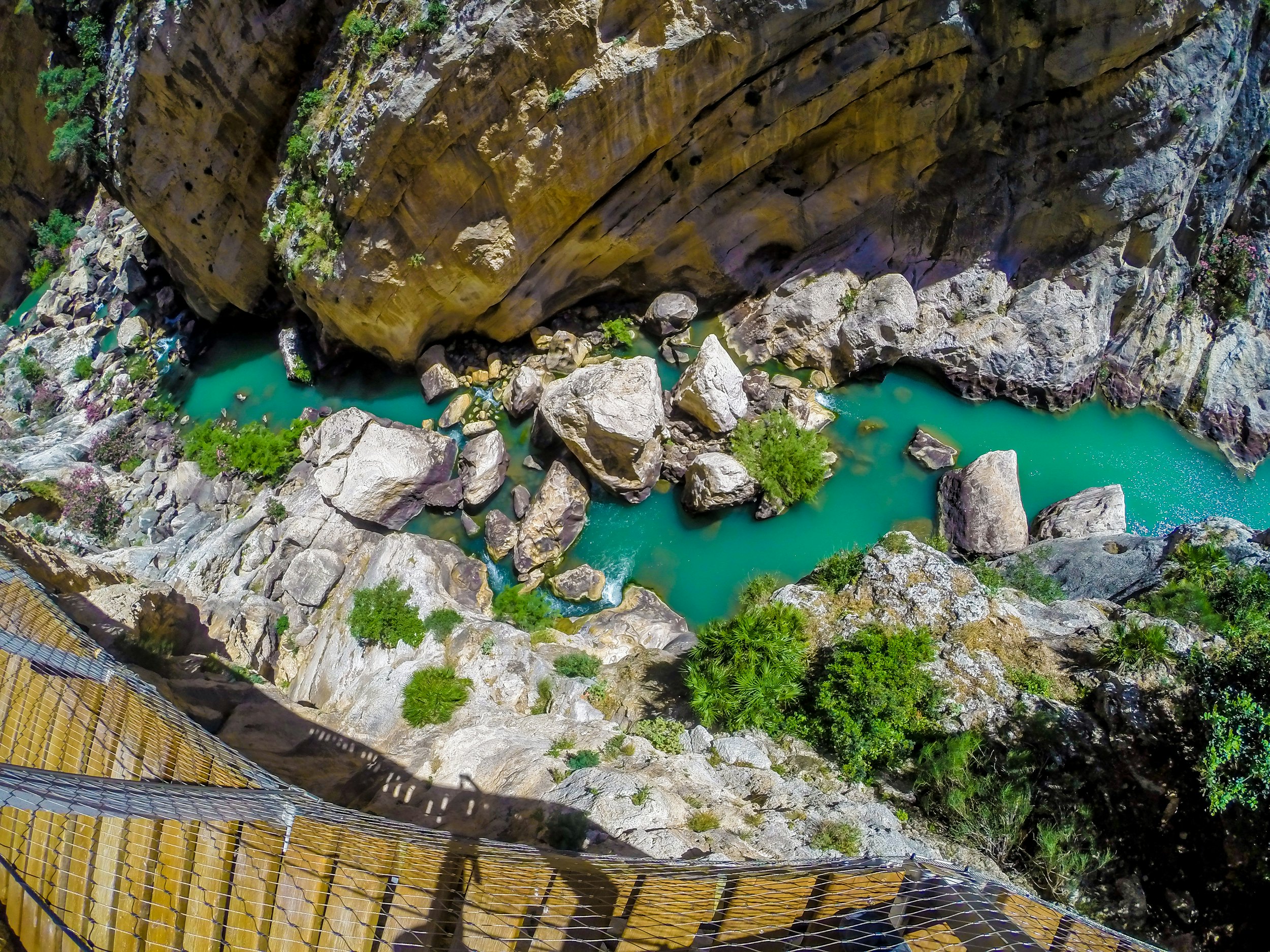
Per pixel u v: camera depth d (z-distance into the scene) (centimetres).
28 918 565
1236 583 1472
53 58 2577
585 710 1586
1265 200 2203
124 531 2211
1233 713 1134
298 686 1753
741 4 1744
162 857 602
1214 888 1153
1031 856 1228
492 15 1698
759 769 1361
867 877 509
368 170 1934
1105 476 2205
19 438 2508
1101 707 1337
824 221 2319
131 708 720
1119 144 1977
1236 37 1864
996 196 2150
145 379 2666
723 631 1537
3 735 752
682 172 2147
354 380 2536
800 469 2098
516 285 2289
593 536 2133
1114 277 2189
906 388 2345
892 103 2019
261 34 2028
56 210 3256
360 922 596
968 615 1547
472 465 2197
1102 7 1761
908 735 1400
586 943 554
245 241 2477
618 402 2008
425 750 1413
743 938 514
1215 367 2269
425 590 1845
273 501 2172
